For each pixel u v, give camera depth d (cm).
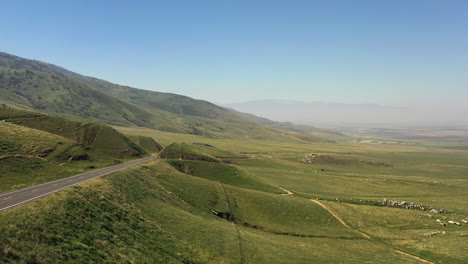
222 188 8625
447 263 5484
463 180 18025
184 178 8744
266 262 4838
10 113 11444
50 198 3753
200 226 5594
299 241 6356
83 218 3631
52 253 2697
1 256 2370
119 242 3544
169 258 3819
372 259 5566
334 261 5259
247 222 7100
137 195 5675
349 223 7756
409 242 6662
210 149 19600
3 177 5147
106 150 11338
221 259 4503
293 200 8875
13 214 3081
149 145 17862
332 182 14062
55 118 12300
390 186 13988
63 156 7538
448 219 8269
